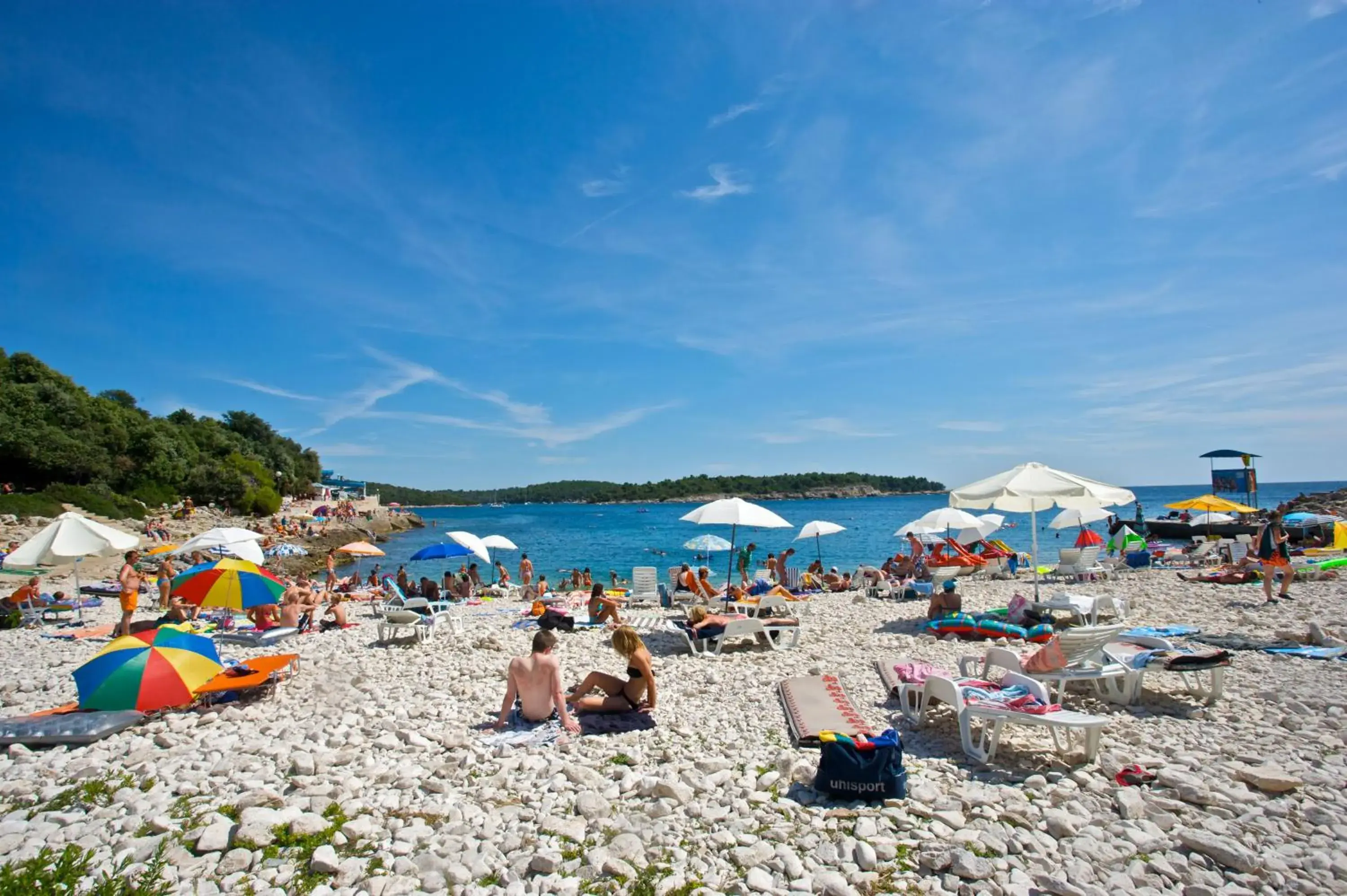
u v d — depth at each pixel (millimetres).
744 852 3949
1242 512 20891
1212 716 6152
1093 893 3484
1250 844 3932
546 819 4484
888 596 16281
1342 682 6891
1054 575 17578
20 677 9430
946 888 3625
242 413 104125
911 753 5633
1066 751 5414
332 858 3908
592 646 10750
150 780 5305
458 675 8789
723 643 10141
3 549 29484
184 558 29500
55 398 52875
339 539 58562
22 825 4570
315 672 9078
